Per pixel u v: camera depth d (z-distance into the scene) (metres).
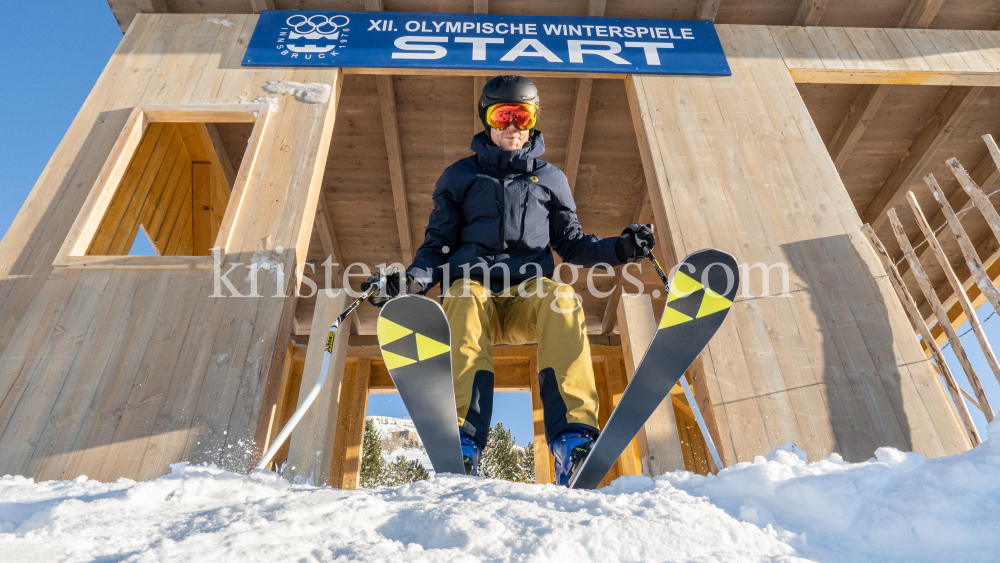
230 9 3.20
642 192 4.68
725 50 3.13
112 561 0.69
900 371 2.06
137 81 2.84
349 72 2.99
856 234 2.43
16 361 1.97
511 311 1.85
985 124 4.21
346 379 5.58
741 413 1.96
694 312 1.51
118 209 3.39
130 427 1.83
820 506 0.95
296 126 2.68
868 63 3.12
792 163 2.66
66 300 2.12
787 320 2.18
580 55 3.07
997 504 0.90
